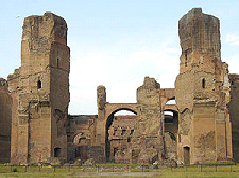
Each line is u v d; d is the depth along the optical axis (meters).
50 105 57.97
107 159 69.12
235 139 68.50
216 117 55.84
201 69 56.75
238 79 70.00
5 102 69.94
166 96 68.56
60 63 60.81
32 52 59.41
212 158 55.19
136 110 72.31
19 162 57.00
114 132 81.44
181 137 58.34
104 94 73.69
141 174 40.78
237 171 42.78
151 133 67.62
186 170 44.72
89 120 73.00
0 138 68.50
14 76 64.44
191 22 57.97
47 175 39.69
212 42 57.81
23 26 60.62
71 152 71.94
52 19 60.31
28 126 57.81
